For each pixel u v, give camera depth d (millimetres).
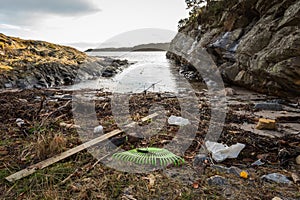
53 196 1912
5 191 2004
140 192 2004
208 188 2057
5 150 2855
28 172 2264
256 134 3561
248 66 8078
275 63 6668
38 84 10312
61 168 2355
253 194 1972
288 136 3451
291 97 6879
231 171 2346
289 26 6711
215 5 12141
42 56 14039
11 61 11633
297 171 2385
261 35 7746
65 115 4535
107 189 2039
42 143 2723
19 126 3803
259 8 8656
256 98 7066
